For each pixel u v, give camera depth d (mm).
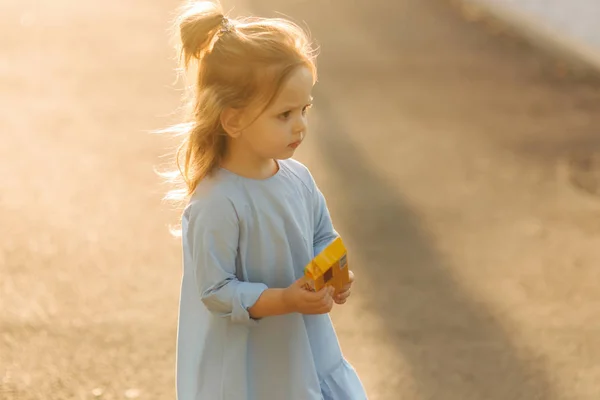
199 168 4250
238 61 3973
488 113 13555
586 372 6781
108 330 7152
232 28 4086
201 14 4102
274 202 4258
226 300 4113
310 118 13109
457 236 9266
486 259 8750
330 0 21734
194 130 4188
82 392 6309
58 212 9523
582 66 16250
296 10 20375
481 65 16359
